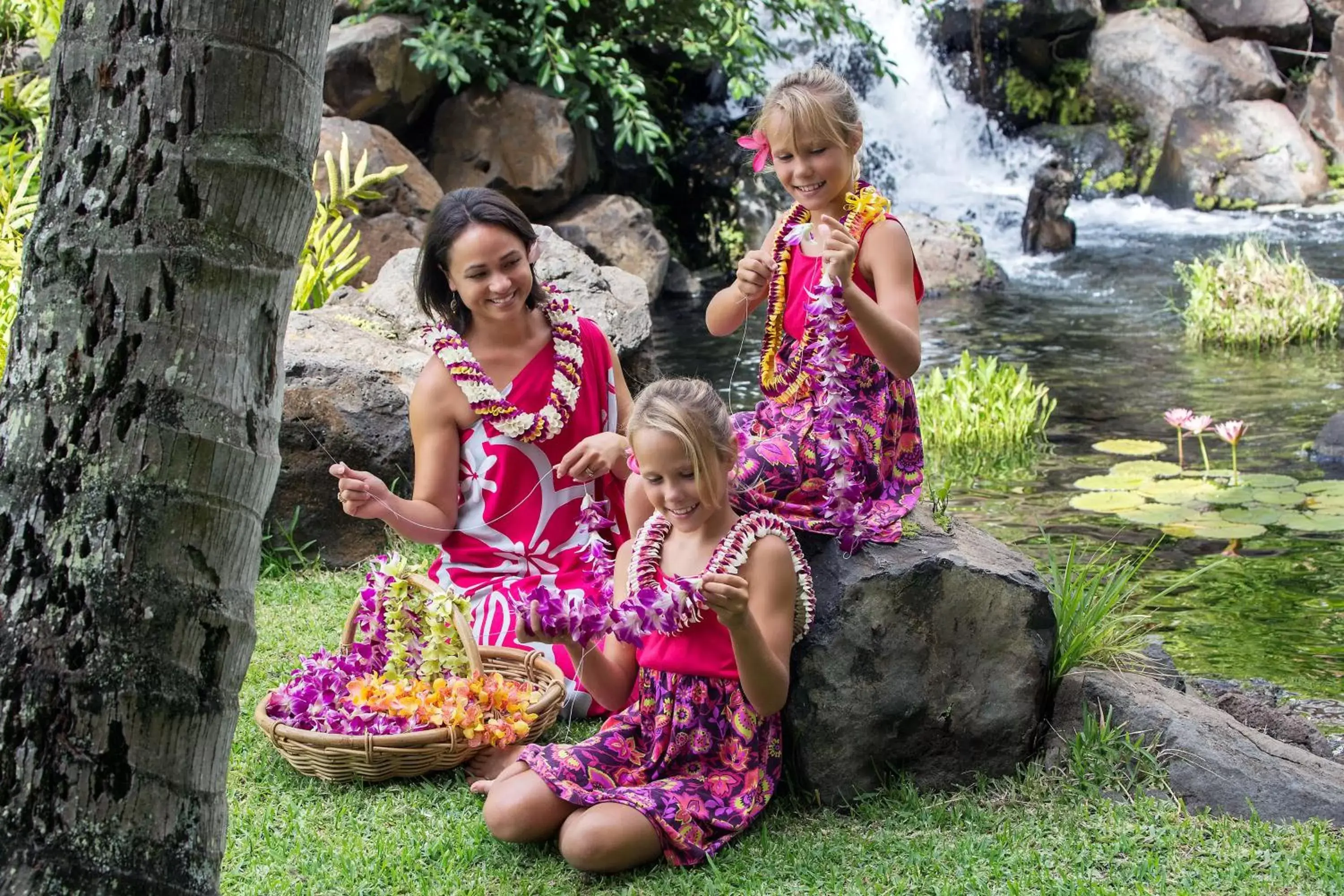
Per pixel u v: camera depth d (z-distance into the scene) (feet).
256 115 5.82
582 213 35.63
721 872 9.07
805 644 9.90
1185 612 16.47
